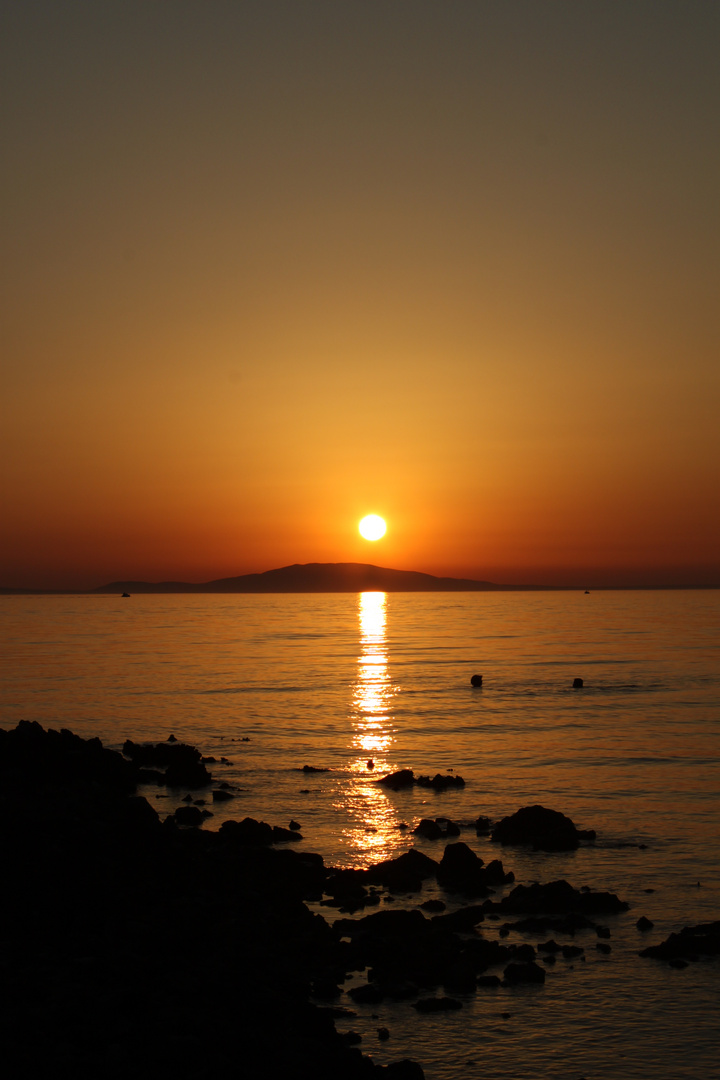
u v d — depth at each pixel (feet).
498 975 47.67
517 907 57.26
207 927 50.11
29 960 43.34
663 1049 40.14
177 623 563.89
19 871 54.70
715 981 46.78
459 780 97.96
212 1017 38.29
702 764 107.45
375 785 98.12
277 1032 38.29
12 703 169.99
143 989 40.55
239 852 67.31
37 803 68.80
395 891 61.62
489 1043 40.63
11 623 552.82
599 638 386.52
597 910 57.06
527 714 154.92
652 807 85.87
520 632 442.91
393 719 149.69
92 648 330.95
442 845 73.82
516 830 74.90
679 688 193.47
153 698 178.19
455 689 194.29
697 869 66.08
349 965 48.19
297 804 89.35
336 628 498.28
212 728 140.67
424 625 531.50
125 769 97.91
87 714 155.74
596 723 143.13
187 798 90.84
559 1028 41.98
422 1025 42.14
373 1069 36.14
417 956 48.52
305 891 60.85
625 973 47.78
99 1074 33.40
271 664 262.26
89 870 56.80
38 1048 34.60
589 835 75.15
